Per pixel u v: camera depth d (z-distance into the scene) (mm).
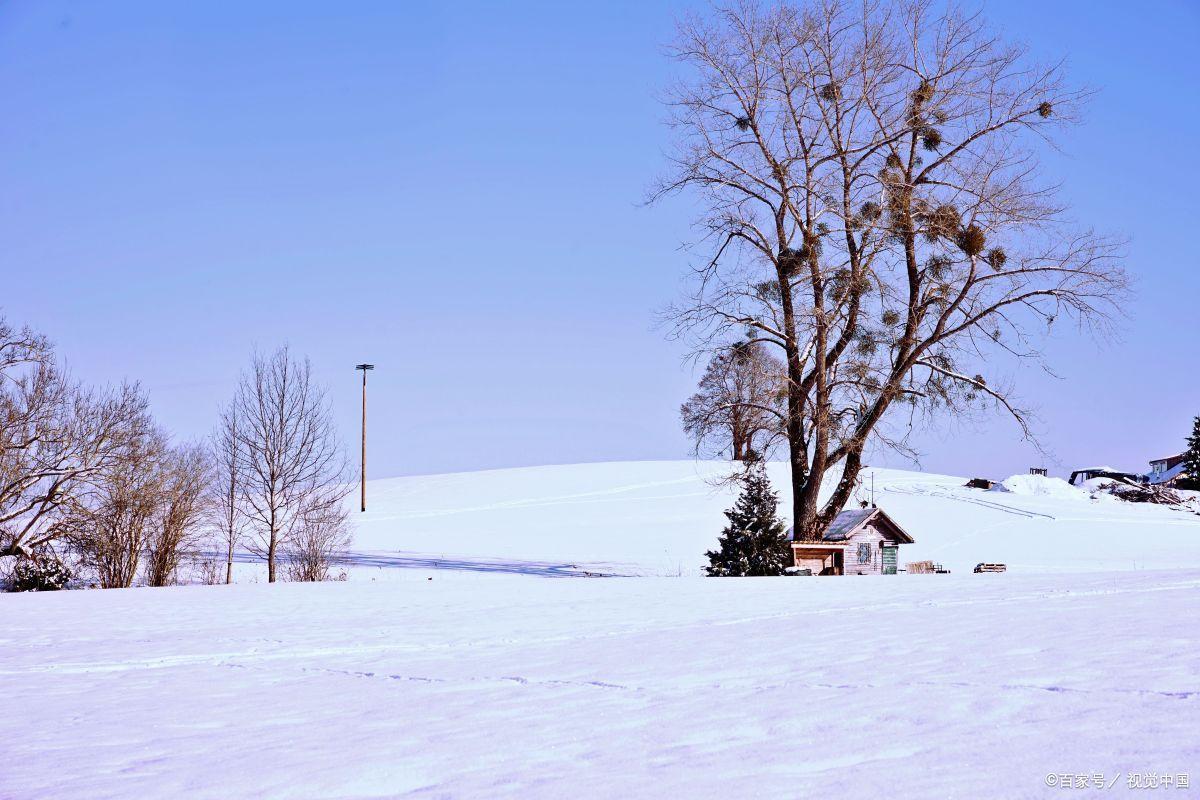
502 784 5266
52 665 11336
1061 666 7746
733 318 34188
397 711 7793
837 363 34125
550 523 61250
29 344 36656
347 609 16891
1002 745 5383
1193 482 103750
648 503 69812
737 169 34281
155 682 10016
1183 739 5238
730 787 4887
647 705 7379
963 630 10453
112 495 35781
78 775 6043
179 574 39031
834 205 33719
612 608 15367
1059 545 57156
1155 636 9086
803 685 7766
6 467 35344
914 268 34406
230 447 37281
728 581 21203
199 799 5297
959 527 63250
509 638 12211
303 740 6836
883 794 4590
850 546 37969
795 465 34656
